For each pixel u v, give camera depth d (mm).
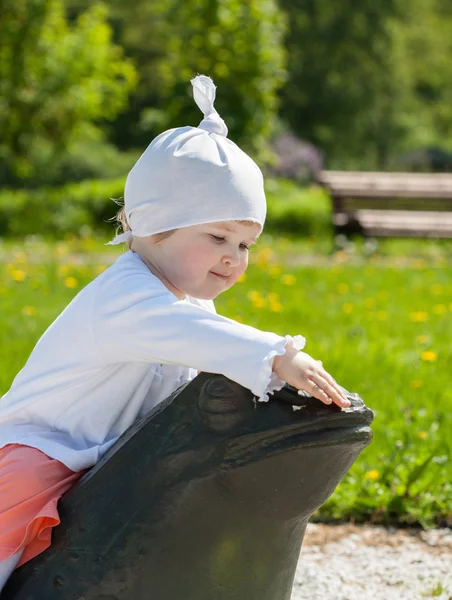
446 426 5977
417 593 4230
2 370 6945
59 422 2918
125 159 36031
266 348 2520
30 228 21016
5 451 2918
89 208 21781
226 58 20594
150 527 2656
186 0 20703
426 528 4961
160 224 2830
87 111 24016
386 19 49781
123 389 2893
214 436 2574
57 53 23172
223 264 2871
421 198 16953
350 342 8438
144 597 2703
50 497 2822
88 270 12891
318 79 48875
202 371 2639
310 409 2533
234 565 2682
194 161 2799
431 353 7316
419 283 12688
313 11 48812
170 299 2711
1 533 2797
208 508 2615
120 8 51031
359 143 51312
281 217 21016
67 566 2748
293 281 12219
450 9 60500
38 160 32062
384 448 5586
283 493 2574
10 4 22391
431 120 59688
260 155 21594
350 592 4230
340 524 5012
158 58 49938
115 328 2748
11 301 10461
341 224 16859
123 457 2705
